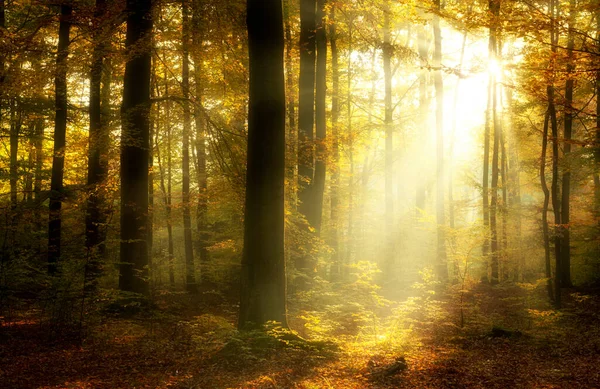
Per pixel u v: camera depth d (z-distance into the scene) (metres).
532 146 22.80
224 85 14.70
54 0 13.73
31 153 22.17
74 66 12.95
